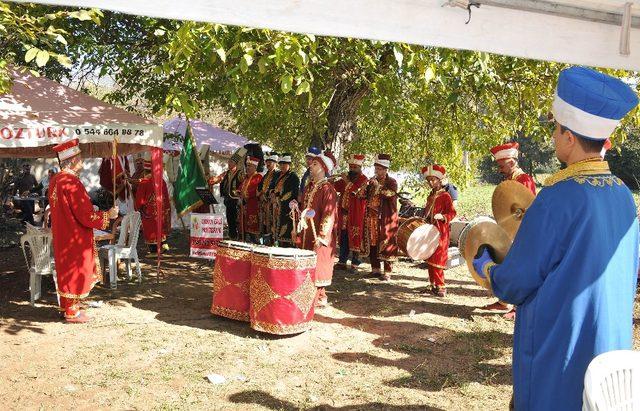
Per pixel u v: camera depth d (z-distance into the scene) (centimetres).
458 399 476
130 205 1260
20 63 920
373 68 845
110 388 480
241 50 636
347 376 522
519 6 216
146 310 727
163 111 669
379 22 202
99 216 659
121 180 1193
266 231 1128
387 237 930
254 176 1180
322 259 727
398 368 546
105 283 870
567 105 213
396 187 939
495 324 701
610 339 207
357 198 960
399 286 908
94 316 693
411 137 1309
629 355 194
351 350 595
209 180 1356
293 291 618
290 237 1091
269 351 583
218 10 180
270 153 1168
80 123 721
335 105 1102
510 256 218
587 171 215
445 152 1247
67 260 648
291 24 190
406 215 1157
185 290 840
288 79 580
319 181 724
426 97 1027
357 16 197
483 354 590
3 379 495
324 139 1115
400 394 483
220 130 1644
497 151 668
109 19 941
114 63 942
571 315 205
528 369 217
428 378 522
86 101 784
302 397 472
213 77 805
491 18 217
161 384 491
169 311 725
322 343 615
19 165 1603
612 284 209
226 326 666
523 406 220
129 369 523
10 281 869
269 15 185
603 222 207
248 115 1189
